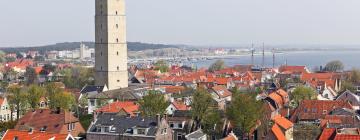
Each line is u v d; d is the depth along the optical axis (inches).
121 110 6294.3
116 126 5447.8
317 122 5733.3
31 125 5812.0
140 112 6166.3
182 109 6619.1
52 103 7618.1
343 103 6250.0
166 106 6254.9
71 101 7751.0
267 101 6628.9
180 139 5841.5
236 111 5713.6
